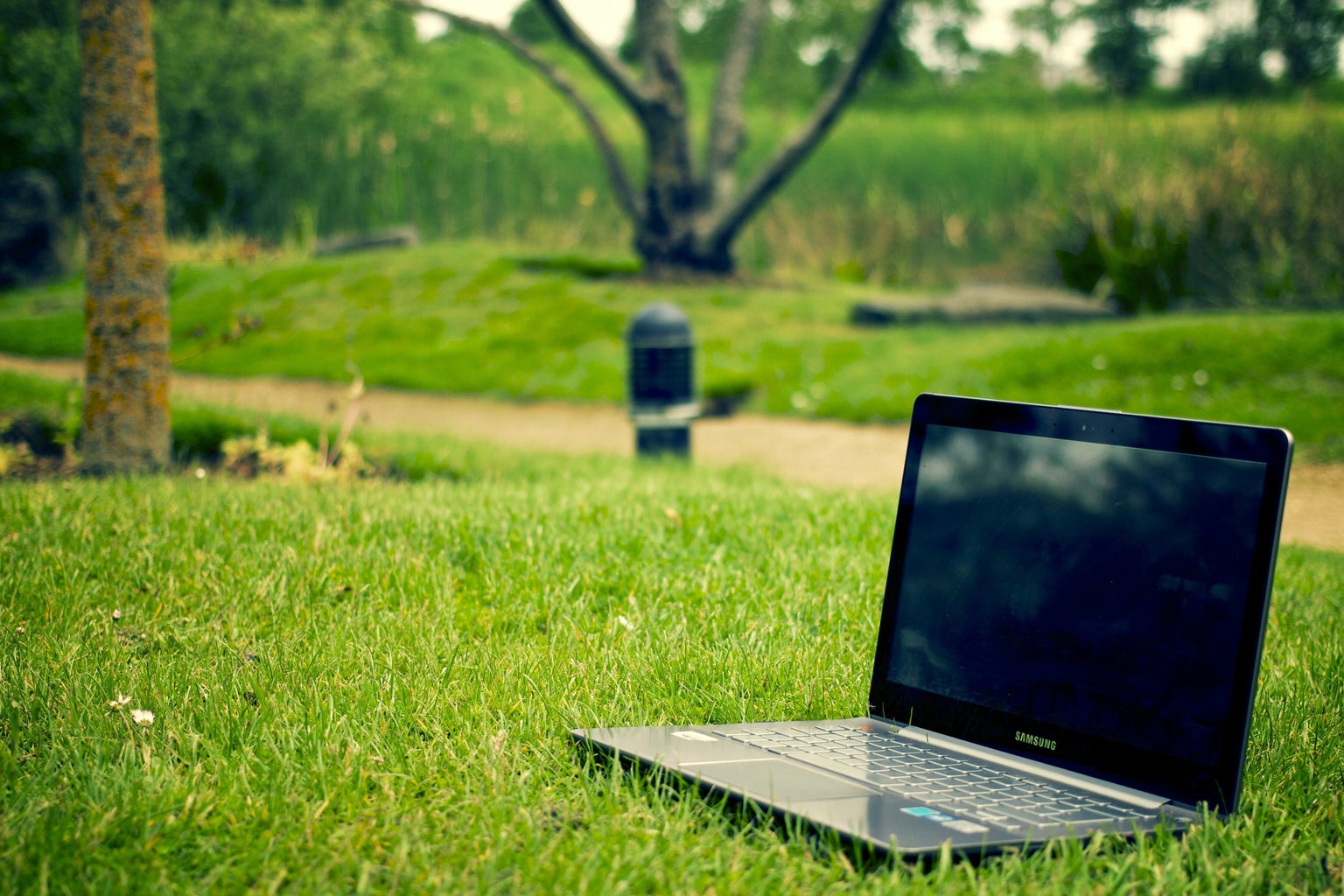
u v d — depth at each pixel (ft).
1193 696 6.42
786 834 6.32
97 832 6.29
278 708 8.62
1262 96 60.64
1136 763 6.60
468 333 49.24
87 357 21.39
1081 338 40.19
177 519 15.12
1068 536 7.11
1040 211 56.18
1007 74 119.75
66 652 9.88
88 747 7.82
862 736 7.63
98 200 20.93
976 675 7.43
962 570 7.63
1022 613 7.27
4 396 28.99
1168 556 6.61
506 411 39.65
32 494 16.71
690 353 28.66
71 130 68.13
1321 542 22.33
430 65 108.17
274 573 12.57
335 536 14.38
